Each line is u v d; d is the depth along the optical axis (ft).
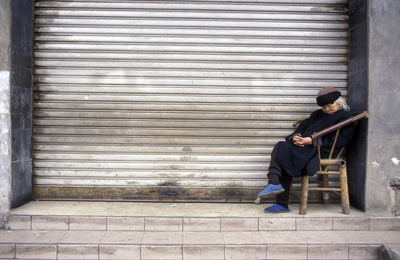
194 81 13.55
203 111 13.66
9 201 12.08
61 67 13.50
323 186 13.24
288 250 10.41
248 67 13.56
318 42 13.55
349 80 13.46
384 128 12.15
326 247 10.44
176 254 10.33
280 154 11.86
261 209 12.82
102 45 13.44
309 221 11.68
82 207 12.78
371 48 12.03
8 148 12.03
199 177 13.73
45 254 10.30
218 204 13.53
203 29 13.53
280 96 13.71
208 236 11.09
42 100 13.56
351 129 12.08
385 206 12.31
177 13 13.43
